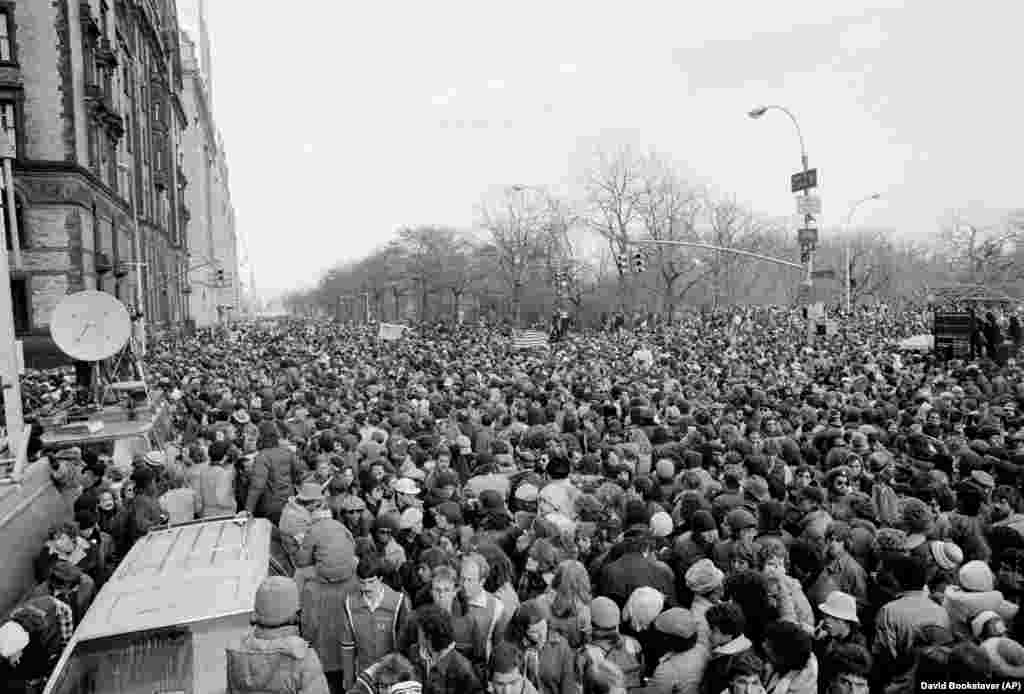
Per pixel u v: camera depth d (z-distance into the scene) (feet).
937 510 29.60
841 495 30.37
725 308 254.88
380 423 48.49
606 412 49.47
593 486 31.58
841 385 67.51
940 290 199.93
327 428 45.21
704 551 24.75
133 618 18.29
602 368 87.04
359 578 21.01
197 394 71.31
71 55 108.68
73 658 17.61
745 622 19.07
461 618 20.20
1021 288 235.40
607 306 225.15
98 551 27.35
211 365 103.14
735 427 43.62
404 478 31.19
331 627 22.62
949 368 84.79
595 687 17.20
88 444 41.16
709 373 80.43
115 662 17.72
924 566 20.08
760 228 261.44
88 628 17.98
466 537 27.02
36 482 34.96
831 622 19.65
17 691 20.47
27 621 20.99
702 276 219.41
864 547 25.18
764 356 99.19
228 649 16.74
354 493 32.89
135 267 154.51
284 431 48.21
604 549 25.58
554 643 18.99
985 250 268.21
